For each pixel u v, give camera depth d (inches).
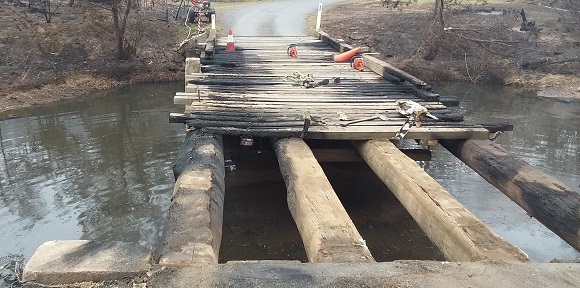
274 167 362.3
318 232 165.3
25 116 545.6
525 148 471.5
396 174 226.5
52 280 132.4
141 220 320.8
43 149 444.8
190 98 333.7
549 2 1190.9
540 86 761.0
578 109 634.8
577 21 958.4
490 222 323.6
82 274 132.6
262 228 309.7
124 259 138.6
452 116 307.1
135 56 759.1
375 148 263.4
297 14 1072.2
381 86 395.5
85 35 765.3
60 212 328.5
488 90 748.6
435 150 451.5
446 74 807.7
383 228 313.9
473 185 382.0
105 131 502.9
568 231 189.2
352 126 284.8
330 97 353.7
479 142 278.8
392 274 137.0
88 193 358.9
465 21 989.2
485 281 135.0
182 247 148.8
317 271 137.3
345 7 1200.2
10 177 381.4
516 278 137.0
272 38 706.2
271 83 392.8
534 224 321.7
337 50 588.1
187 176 205.6
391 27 954.1
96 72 705.0
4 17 781.9
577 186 378.3
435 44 840.3
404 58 845.8
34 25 762.2
